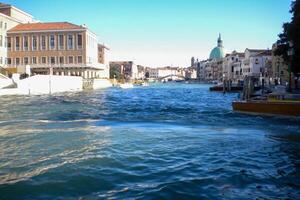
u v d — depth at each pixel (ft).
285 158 39.14
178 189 28.17
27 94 172.86
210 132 57.41
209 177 31.40
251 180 30.83
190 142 47.98
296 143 47.88
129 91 261.44
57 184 29.40
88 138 50.34
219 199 26.16
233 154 40.75
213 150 42.83
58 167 34.24
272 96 90.79
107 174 32.09
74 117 79.61
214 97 187.01
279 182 30.45
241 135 54.54
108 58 473.26
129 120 74.74
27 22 355.56
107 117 80.53
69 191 27.89
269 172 33.42
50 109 98.99
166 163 36.19
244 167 35.06
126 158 37.88
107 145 45.11
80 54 318.24
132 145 45.34
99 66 362.12
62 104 117.80
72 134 53.93
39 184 29.37
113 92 232.94
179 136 52.95
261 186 29.32
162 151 41.78
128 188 28.48
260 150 43.16
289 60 140.77
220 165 35.65
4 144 45.60
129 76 630.74
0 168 33.99
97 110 98.17
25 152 40.83
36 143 46.29
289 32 128.26
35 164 35.40
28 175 31.78
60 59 319.27
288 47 146.20
